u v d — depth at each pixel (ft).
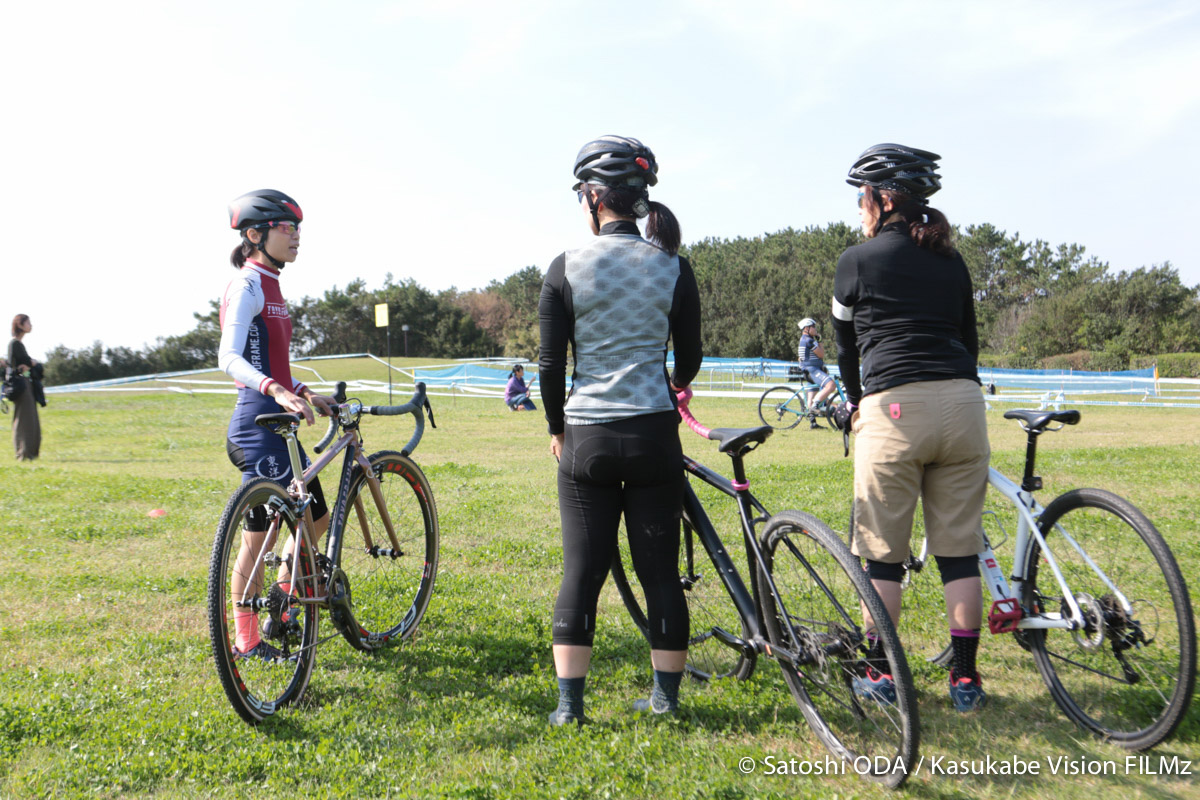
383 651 11.18
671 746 8.14
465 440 41.91
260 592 9.75
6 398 34.19
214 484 25.30
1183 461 28.35
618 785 7.31
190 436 45.85
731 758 7.86
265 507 9.35
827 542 7.95
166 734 8.30
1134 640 8.16
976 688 9.12
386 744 8.27
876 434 8.94
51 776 7.57
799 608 8.76
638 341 8.49
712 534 9.70
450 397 77.61
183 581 14.52
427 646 11.37
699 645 11.11
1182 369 123.54
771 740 8.45
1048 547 9.00
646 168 8.64
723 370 104.17
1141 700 8.40
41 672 10.18
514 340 222.48
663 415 8.51
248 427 10.50
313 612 9.82
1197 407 65.67
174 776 7.63
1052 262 228.02
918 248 9.02
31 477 26.66
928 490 9.16
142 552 17.02
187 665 10.45
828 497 21.63
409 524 12.25
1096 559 8.68
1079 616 8.39
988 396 73.10
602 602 13.15
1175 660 8.02
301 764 7.84
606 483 8.63
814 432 43.70
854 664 8.11
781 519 8.64
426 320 216.13
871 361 9.04
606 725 8.68
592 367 8.59
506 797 7.14
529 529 19.08
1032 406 65.46
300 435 38.91
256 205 10.55
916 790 7.36
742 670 9.88
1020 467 26.86
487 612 12.92
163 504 22.15
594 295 8.46
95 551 17.08
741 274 208.44
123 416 59.88
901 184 9.12
